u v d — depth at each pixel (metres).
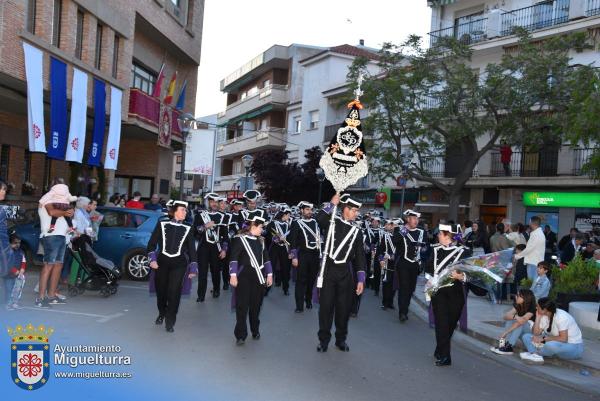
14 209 13.98
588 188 24.34
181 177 21.89
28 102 14.48
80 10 17.92
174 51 27.17
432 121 23.41
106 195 22.14
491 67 23.19
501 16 28.56
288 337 8.87
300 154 43.53
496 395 6.67
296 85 46.28
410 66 24.33
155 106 23.52
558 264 14.80
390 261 12.81
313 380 6.59
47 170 21.25
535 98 22.78
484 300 14.62
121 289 12.29
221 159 61.97
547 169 25.95
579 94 13.07
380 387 6.55
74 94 16.86
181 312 10.30
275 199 36.19
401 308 11.23
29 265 14.26
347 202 8.42
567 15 25.98
